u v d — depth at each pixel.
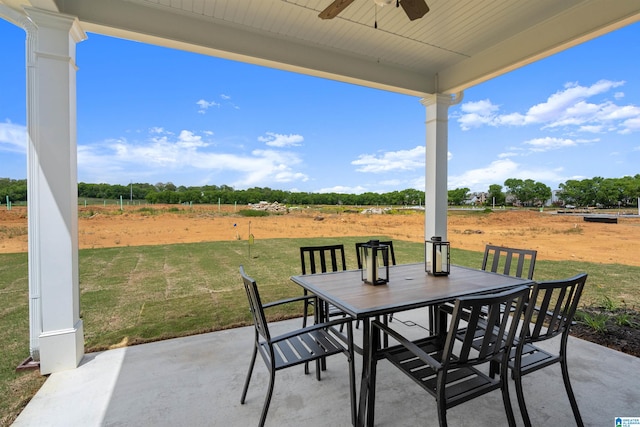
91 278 4.78
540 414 1.66
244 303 3.71
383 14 2.66
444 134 3.94
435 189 3.88
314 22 2.77
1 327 2.90
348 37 3.04
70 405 1.77
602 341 2.56
